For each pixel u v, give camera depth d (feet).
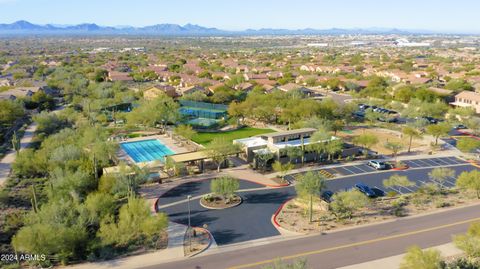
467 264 99.19
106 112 323.37
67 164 174.09
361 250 115.44
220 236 126.21
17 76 521.24
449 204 149.48
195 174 188.85
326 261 109.70
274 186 171.63
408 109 304.50
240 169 195.83
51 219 122.72
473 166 199.62
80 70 587.68
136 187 165.27
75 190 148.46
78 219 123.03
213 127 288.51
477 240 103.91
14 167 183.93
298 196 149.79
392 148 214.07
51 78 503.20
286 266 88.84
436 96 353.10
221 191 149.59
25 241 107.86
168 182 177.99
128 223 119.34
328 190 165.68
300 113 280.92
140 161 212.84
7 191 161.99
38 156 188.44
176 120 279.49
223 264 109.09
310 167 198.29
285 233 127.65
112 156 209.15
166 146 243.19
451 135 264.93
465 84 396.57
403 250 114.93
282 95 344.49
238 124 297.53
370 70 595.88
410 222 134.10
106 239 117.50
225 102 367.25
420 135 250.16
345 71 581.12
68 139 218.79
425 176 184.75
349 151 216.54
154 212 145.69
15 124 287.07
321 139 207.72
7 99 298.56
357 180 179.01
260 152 197.57
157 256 113.70
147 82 525.34
